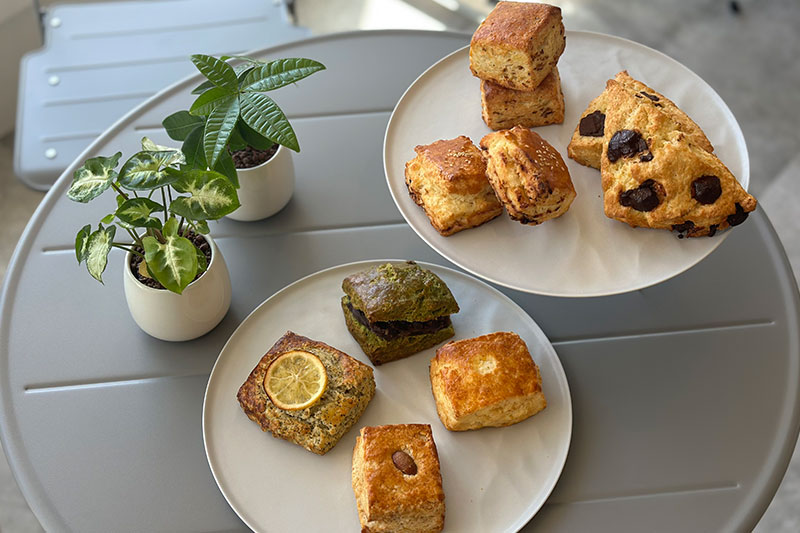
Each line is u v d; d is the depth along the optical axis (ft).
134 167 1.93
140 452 2.02
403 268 2.15
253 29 3.49
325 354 2.07
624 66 2.31
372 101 2.79
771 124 4.54
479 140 2.19
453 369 1.99
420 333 2.12
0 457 3.54
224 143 1.96
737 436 2.04
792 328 2.24
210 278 2.10
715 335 2.23
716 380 2.14
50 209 2.51
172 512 1.92
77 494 1.95
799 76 4.71
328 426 1.96
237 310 2.29
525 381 1.97
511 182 1.91
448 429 2.00
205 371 2.17
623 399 2.11
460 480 1.93
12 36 4.19
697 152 1.90
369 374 2.05
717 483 1.97
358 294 2.09
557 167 1.94
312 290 2.26
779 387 2.13
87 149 2.65
